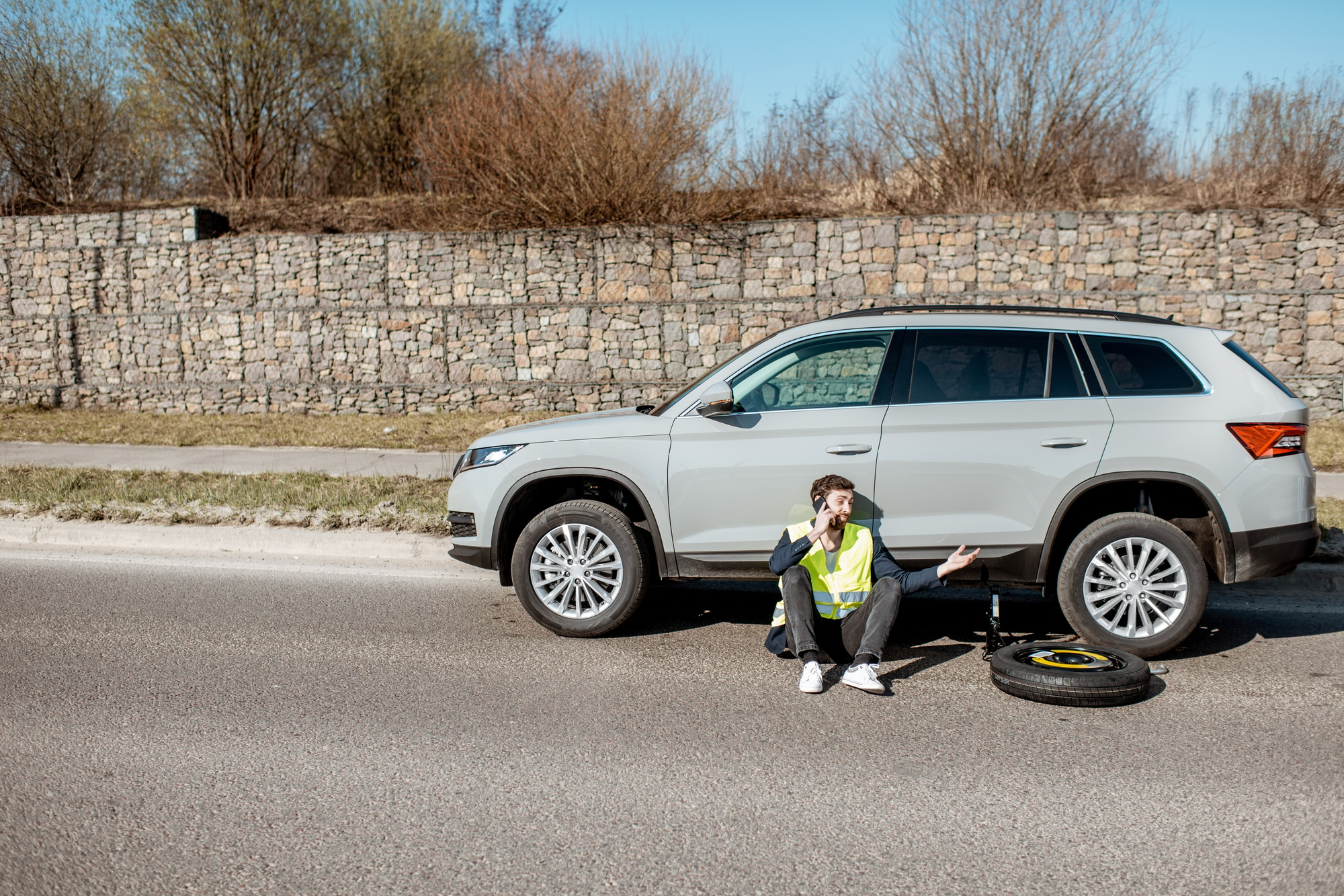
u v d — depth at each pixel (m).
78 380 19.22
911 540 4.97
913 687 4.61
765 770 3.64
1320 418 15.44
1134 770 3.62
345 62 26.78
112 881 2.85
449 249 17.73
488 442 5.60
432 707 4.32
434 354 17.89
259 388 18.45
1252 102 18.80
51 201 24.17
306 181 27.86
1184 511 5.17
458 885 2.82
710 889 2.79
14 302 19.33
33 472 10.38
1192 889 2.78
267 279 18.38
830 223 16.67
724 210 18.62
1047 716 4.21
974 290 16.36
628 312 17.27
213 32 24.75
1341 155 17.38
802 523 4.82
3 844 3.06
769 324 16.91
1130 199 18.86
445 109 21.55
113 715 4.20
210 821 3.23
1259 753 3.78
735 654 5.16
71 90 23.97
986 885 2.81
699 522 5.20
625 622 5.41
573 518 5.33
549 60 19.28
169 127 25.08
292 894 2.77
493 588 6.58
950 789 3.47
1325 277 15.43
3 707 4.29
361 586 6.59
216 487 9.26
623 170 18.17
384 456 12.33
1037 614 5.96
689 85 18.44
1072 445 4.88
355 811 3.30
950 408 5.00
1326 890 2.77
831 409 5.09
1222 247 15.71
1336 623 5.65
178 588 6.50
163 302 18.80
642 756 3.78
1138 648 4.88
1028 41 18.67
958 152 19.44
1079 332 5.07
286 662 4.96
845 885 2.81
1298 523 4.82
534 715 4.22
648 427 5.29
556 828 3.18
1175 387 4.96
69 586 6.54
